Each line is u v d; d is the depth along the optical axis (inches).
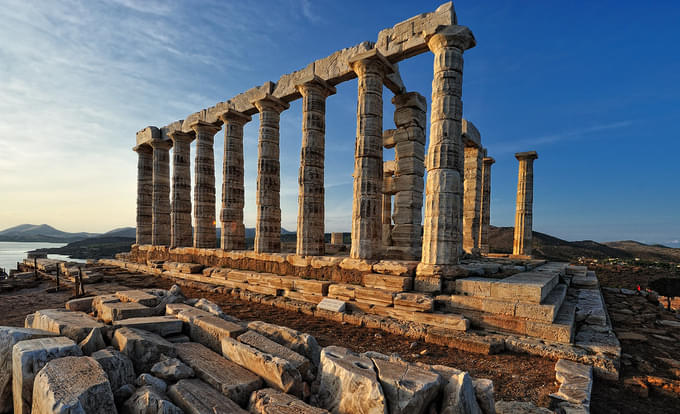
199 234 774.5
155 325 228.4
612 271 1043.3
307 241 542.6
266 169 645.3
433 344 310.7
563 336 284.0
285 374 161.3
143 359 185.2
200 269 713.0
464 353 285.1
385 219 940.0
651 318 422.9
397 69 572.4
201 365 182.7
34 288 620.7
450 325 328.2
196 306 305.1
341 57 547.8
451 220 402.6
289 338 212.4
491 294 339.0
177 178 853.2
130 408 142.2
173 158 859.4
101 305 280.8
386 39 497.7
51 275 725.9
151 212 998.4
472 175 815.1
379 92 497.7
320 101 573.6
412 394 135.9
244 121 742.5
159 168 919.0
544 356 270.5
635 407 196.5
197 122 771.4
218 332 220.5
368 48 508.4
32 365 152.4
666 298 544.1
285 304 453.7
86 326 205.3
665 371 249.1
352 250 477.7
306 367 180.1
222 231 709.3
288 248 847.7
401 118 587.5
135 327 219.6
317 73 583.8
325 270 497.4
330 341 316.2
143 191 982.4
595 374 234.8
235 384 160.1
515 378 231.0
